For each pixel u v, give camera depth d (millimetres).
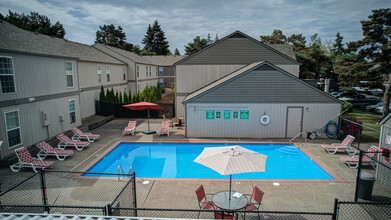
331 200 8641
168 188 9594
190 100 16922
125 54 36688
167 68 55375
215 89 16750
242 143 16031
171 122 21469
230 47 21375
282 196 8945
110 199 8531
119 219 5168
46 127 15188
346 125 16641
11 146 12422
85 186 9625
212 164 7223
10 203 8234
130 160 13992
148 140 16625
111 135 17969
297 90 16609
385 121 9656
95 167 12352
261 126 17141
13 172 10953
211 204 7348
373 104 30531
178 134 18328
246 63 21469
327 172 11312
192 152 15367
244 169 6863
